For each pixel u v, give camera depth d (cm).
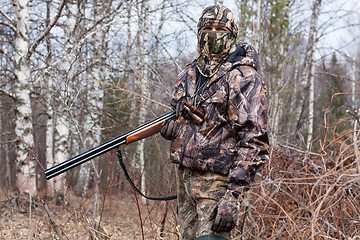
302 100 942
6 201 718
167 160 398
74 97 429
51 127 970
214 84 196
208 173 195
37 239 400
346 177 233
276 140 362
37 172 818
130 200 725
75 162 225
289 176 301
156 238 355
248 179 183
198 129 197
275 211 293
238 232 276
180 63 657
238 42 211
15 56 746
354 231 246
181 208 215
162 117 220
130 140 225
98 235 365
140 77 470
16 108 750
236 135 191
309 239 212
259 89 190
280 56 630
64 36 812
